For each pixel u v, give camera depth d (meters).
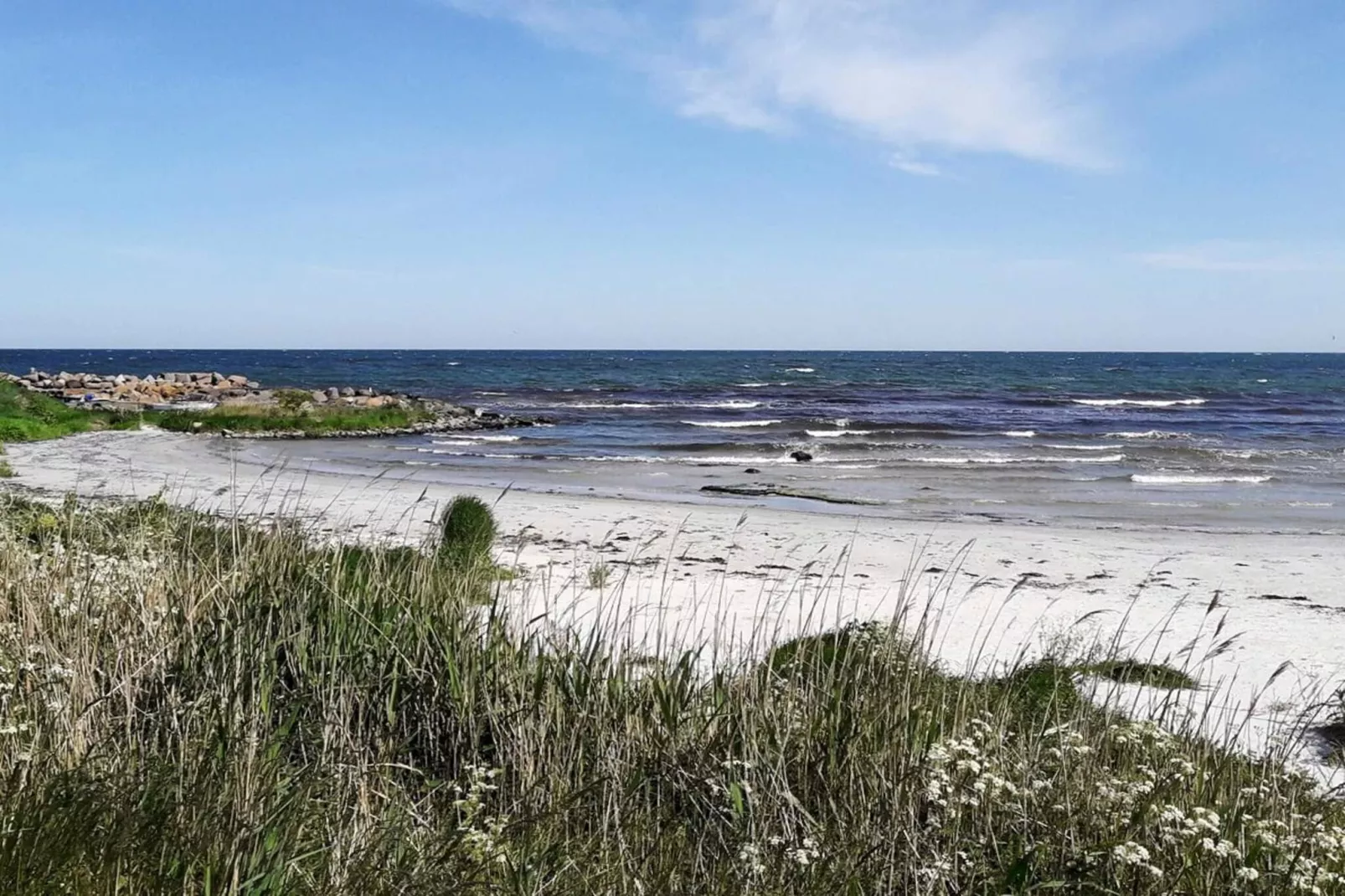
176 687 4.50
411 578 6.43
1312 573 14.73
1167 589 13.33
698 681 5.29
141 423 37.53
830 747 4.33
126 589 5.43
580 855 3.65
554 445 35.72
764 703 4.73
